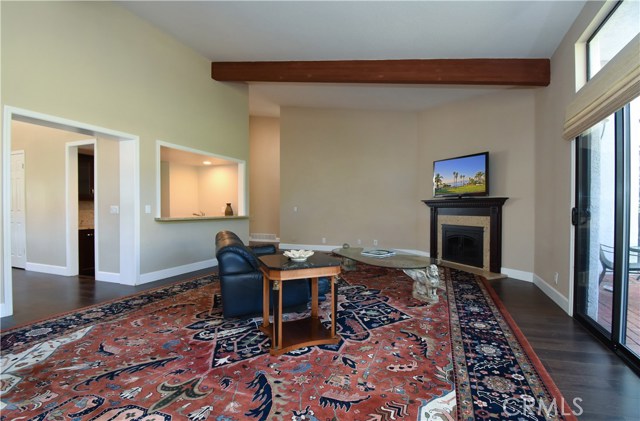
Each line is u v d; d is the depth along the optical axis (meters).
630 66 1.95
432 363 2.04
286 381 1.82
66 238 4.56
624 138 2.21
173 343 2.30
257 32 3.95
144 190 4.06
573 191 3.02
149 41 4.06
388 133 6.80
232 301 2.60
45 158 4.71
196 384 1.78
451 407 1.59
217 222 5.31
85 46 3.36
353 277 4.52
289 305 2.71
